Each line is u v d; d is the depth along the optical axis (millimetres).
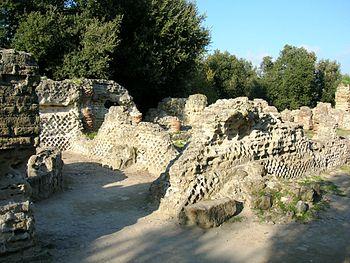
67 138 23953
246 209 11508
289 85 63562
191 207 10539
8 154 7633
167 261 8453
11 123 7559
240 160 13133
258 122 14367
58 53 30922
